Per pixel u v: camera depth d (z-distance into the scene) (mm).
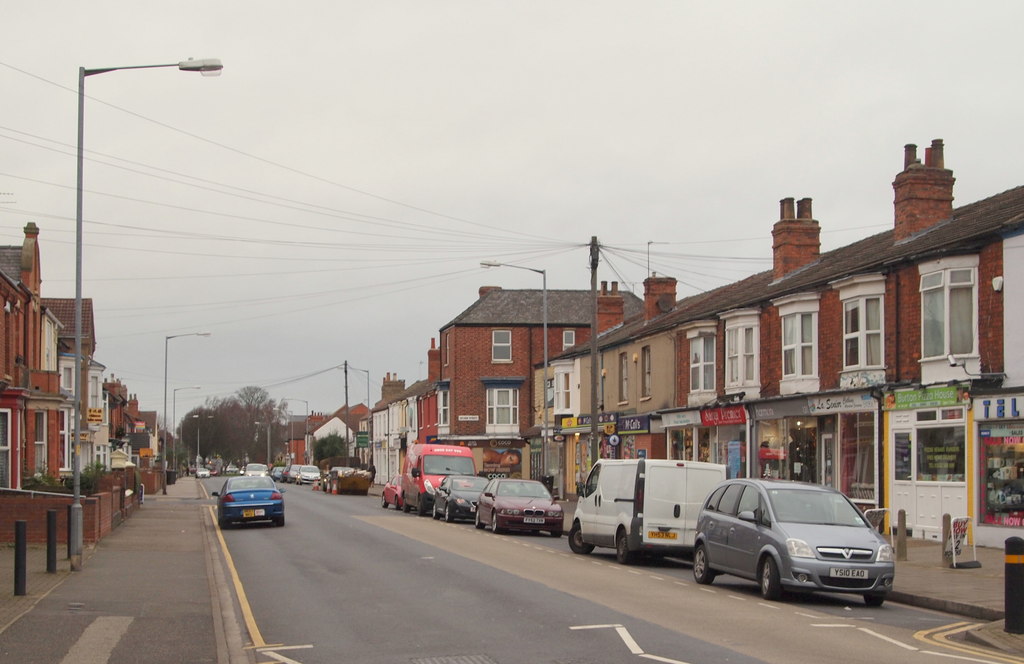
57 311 48281
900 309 25000
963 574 17906
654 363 38938
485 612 13828
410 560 21062
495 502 29688
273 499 30656
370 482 62062
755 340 31594
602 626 12453
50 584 16266
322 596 15766
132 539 25453
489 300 63812
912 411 24188
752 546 16016
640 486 21344
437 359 70875
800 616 13719
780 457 30328
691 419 35156
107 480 28625
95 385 56219
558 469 51094
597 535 22766
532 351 62312
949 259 22703
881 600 15391
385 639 11891
